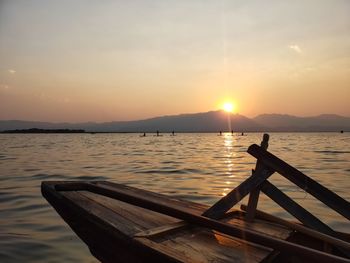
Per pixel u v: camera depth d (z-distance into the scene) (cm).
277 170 432
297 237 438
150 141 7062
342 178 1466
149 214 454
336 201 397
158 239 369
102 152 3266
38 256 584
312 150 3494
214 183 1348
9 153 3003
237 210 511
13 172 1617
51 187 518
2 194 1071
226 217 486
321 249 418
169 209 396
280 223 454
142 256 345
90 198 502
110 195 459
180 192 1148
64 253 599
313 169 1783
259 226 449
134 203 428
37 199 999
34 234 691
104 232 396
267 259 335
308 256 294
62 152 3206
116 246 386
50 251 606
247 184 443
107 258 420
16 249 611
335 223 791
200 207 520
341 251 396
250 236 330
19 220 786
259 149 445
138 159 2461
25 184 1267
